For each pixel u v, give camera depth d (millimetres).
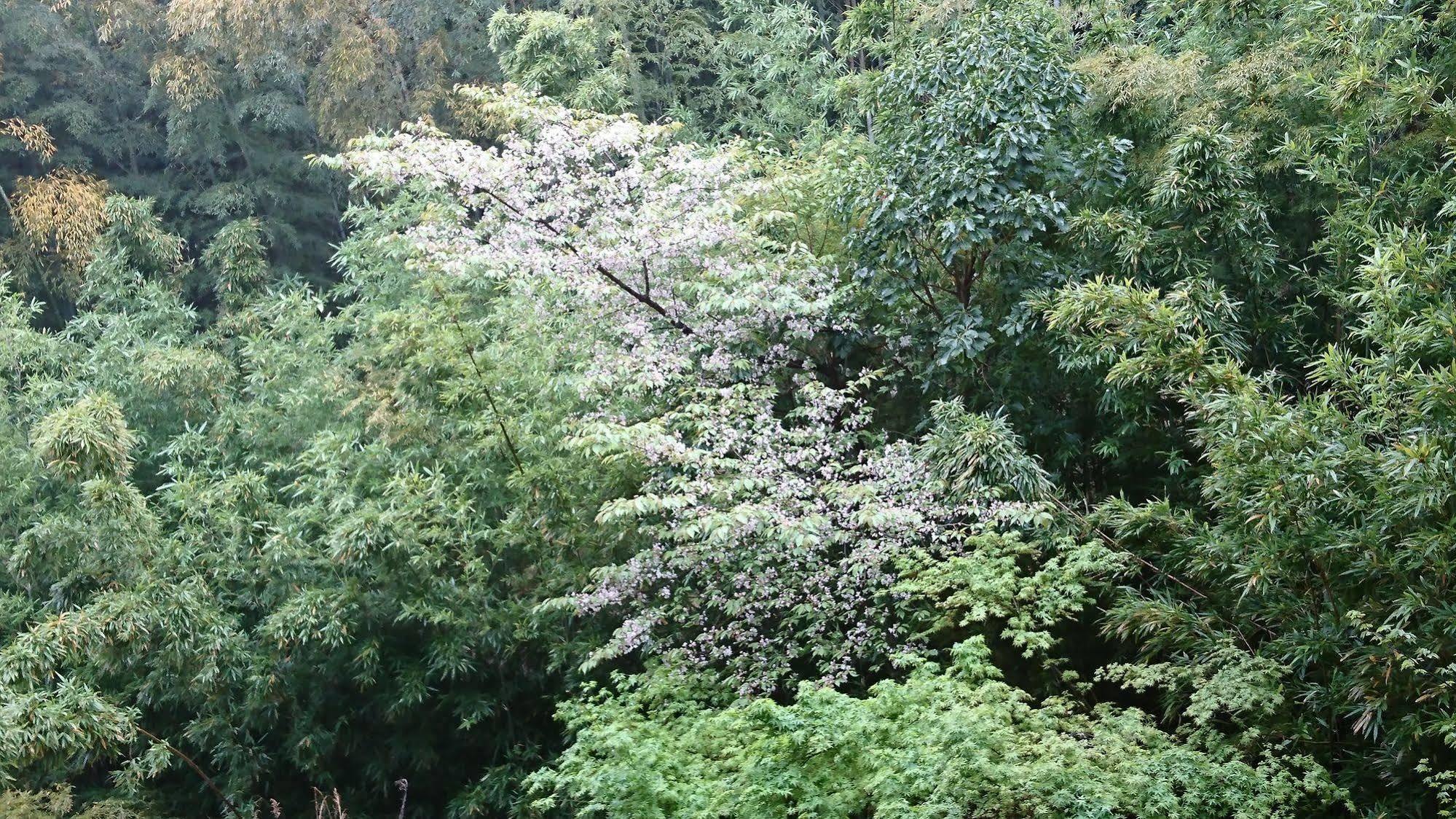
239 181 15469
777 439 8023
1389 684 5711
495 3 15656
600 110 12500
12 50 15344
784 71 14742
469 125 14625
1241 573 6250
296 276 13320
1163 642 6762
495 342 9523
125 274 12594
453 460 9328
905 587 6840
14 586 10250
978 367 8781
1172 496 8328
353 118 14703
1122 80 8836
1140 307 6793
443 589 8727
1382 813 5609
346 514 9391
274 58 14750
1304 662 6148
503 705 9062
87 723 7758
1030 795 5137
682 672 7543
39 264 14023
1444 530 5613
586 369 8953
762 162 10406
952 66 8859
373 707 9336
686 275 9273
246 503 9414
